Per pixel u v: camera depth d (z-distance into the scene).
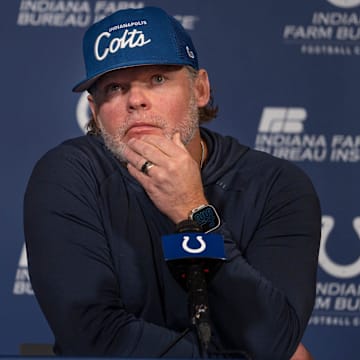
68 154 8.92
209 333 6.67
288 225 8.70
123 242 8.52
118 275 8.45
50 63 13.93
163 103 8.30
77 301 8.08
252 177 9.04
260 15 14.02
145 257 8.52
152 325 8.05
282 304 8.12
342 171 13.98
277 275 8.40
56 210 8.49
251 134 13.96
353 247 13.93
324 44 14.05
